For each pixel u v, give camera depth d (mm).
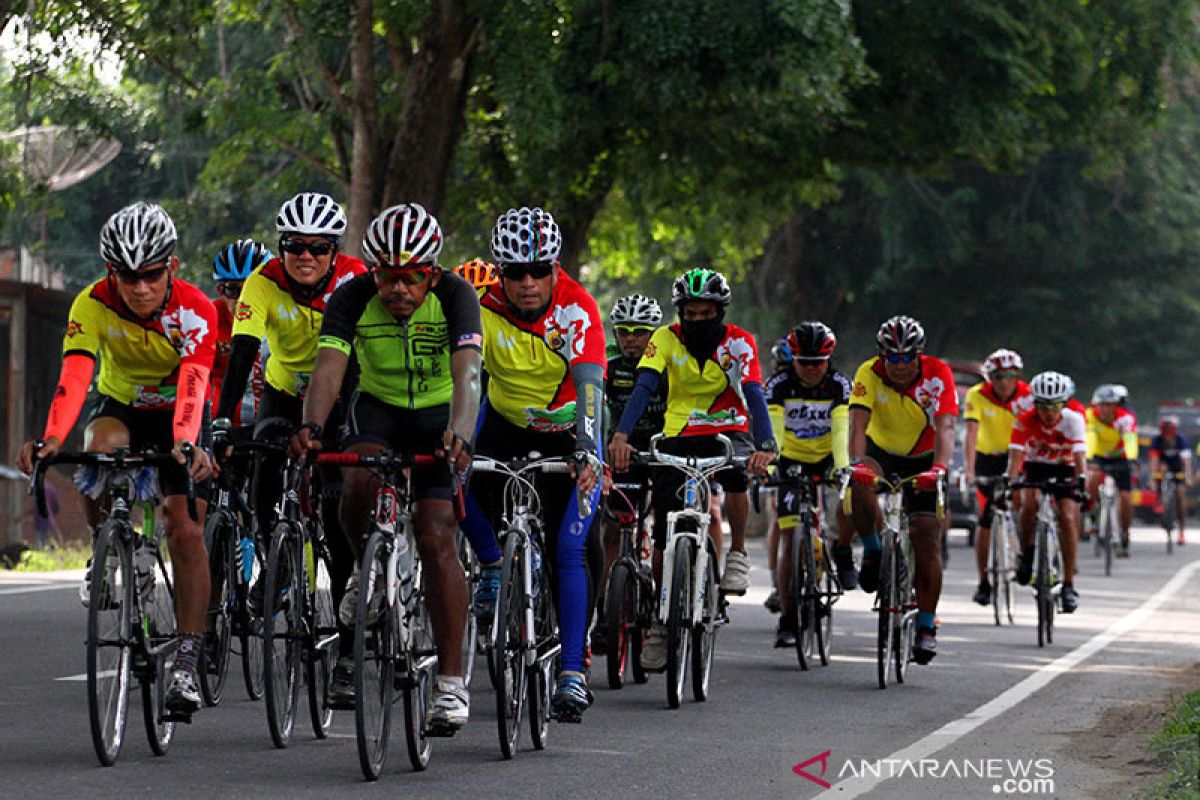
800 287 102812
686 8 53094
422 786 18094
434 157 53312
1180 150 105375
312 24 51719
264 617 19781
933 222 101688
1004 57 64312
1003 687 27484
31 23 47219
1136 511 122625
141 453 18938
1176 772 19312
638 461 25156
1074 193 104375
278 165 73188
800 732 22469
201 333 19609
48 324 73312
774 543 32844
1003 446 43562
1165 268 110688
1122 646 34406
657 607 25516
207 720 22078
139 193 91500
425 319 18844
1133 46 72062
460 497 18688
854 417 29328
